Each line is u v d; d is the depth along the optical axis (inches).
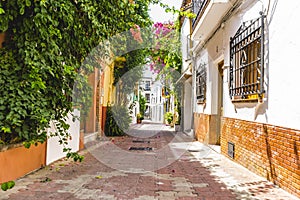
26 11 153.3
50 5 156.3
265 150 183.5
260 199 145.8
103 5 222.1
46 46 160.7
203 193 156.0
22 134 152.6
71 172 197.6
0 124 141.3
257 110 197.5
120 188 162.7
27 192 147.6
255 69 203.0
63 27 178.4
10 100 144.5
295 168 147.0
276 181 169.0
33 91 154.2
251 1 211.6
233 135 249.0
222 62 329.4
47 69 156.1
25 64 152.0
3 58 151.6
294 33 149.7
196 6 356.5
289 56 154.6
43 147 207.6
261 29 187.6
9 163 160.6
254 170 201.3
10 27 154.9
